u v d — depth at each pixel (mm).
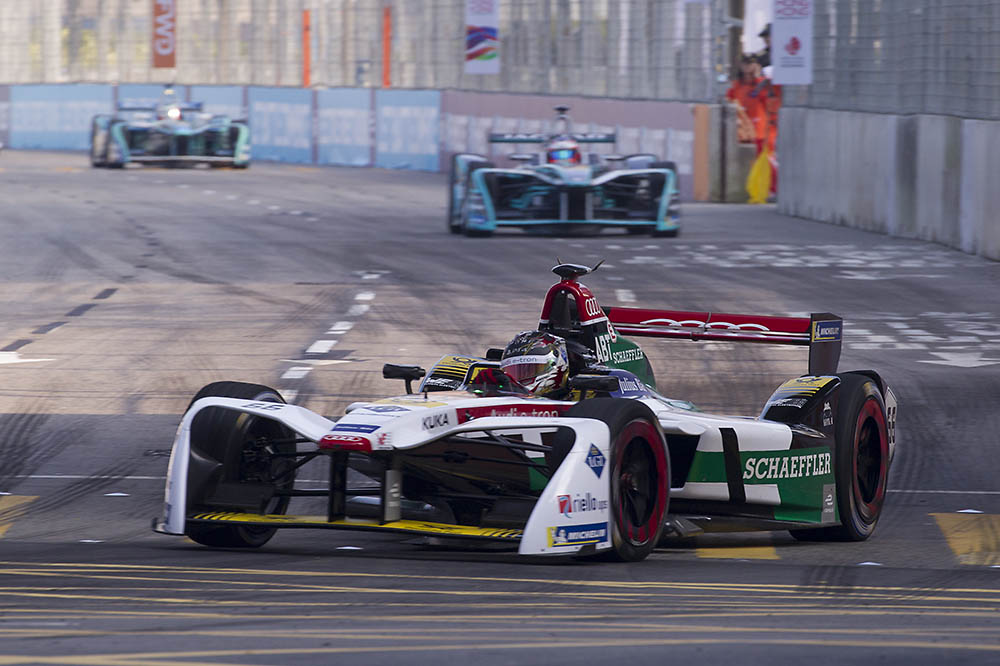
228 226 99000
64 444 36781
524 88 160250
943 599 20250
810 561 25047
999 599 20391
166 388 44406
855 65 104375
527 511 23359
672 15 137500
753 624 17484
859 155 102938
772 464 26234
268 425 24984
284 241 89625
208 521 23172
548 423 22422
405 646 15648
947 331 56312
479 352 50469
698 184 133125
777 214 117938
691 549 26141
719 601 19406
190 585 20016
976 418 40281
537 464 23344
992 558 25797
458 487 24812
